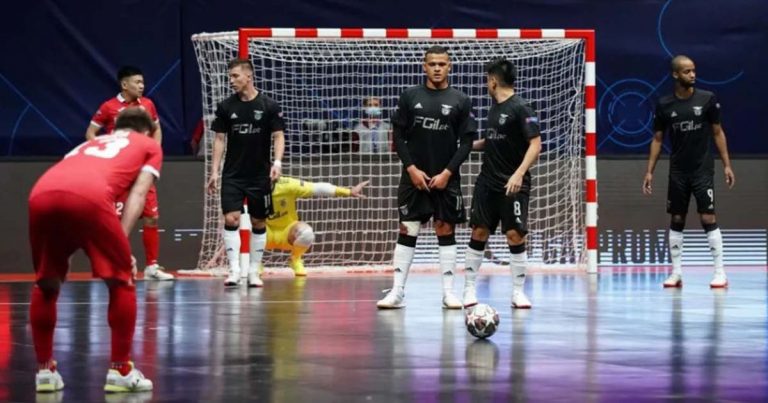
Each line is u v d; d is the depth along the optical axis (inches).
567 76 1787.6
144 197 617.9
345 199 1723.7
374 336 853.2
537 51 1761.8
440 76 1059.9
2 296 1259.8
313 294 1248.8
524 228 1058.1
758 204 1798.7
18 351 778.8
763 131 1854.1
